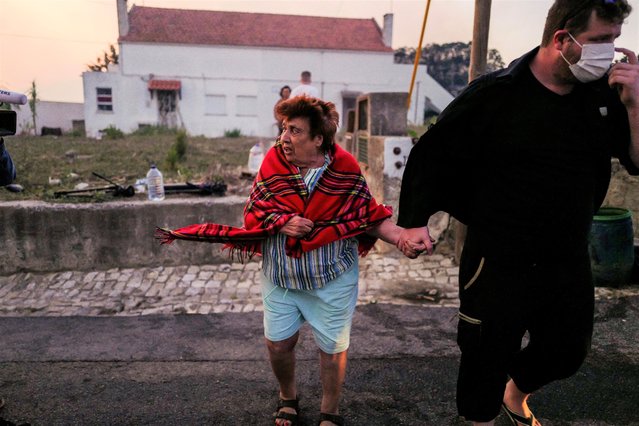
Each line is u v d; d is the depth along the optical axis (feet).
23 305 15.84
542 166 6.59
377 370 11.44
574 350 7.34
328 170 8.13
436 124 7.07
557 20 6.24
